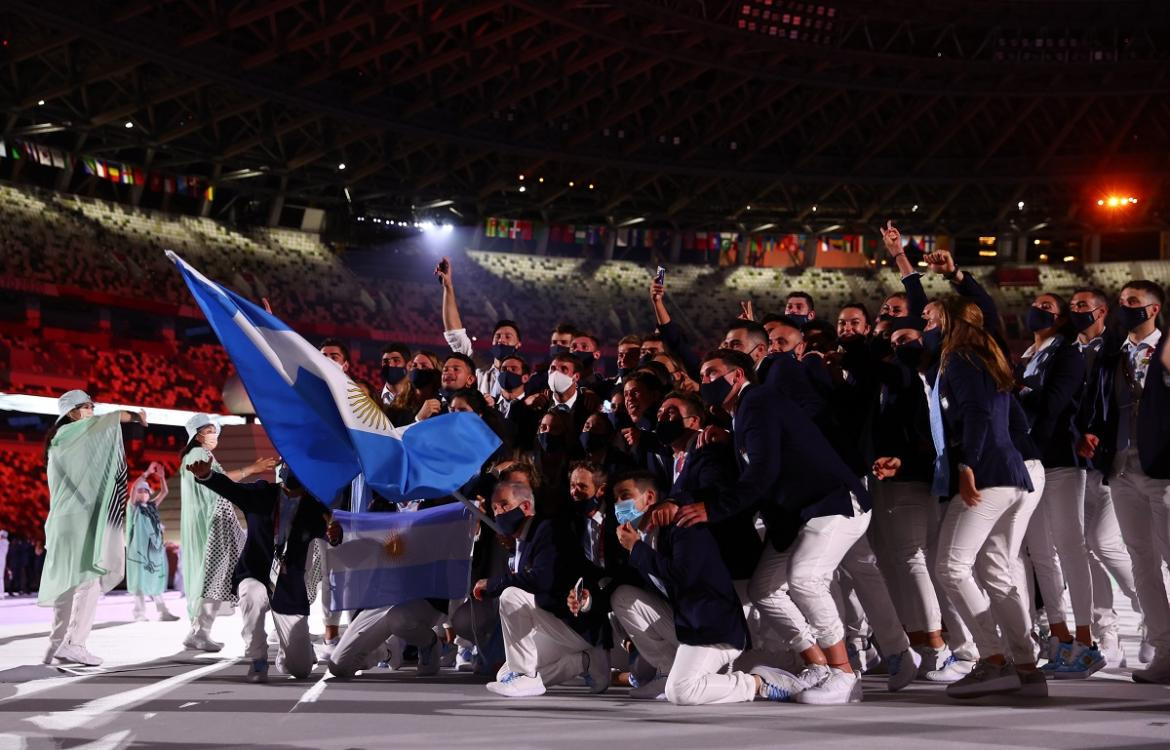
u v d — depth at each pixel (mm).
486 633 7207
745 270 49094
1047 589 7105
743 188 45438
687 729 4727
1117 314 6488
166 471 34031
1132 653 8086
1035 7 35875
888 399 6488
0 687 6766
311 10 31203
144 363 35031
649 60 35625
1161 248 48938
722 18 34969
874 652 7441
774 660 6199
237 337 6539
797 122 40188
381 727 4918
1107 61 37969
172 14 30406
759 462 5480
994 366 5613
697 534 5711
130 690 6570
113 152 37375
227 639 10836
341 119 35625
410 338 42188
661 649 6207
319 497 6617
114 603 18312
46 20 27703
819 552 5641
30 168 36281
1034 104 39906
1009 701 5508
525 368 9094
